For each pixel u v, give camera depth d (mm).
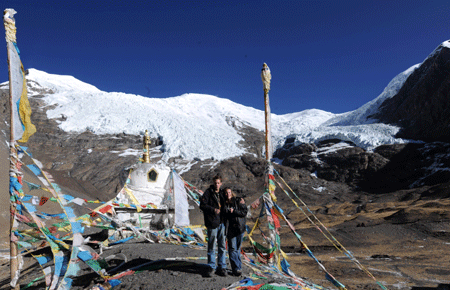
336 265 11758
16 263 4480
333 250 16312
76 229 4613
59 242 4617
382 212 33688
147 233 9609
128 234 10211
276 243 6598
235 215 5023
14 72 4711
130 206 10422
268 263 6535
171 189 12086
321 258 13805
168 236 9602
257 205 7168
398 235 18938
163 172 14734
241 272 5113
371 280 9297
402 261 12797
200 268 5316
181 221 9953
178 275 4898
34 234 5340
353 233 19844
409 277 9758
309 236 20406
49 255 4641
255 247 6867
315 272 10539
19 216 4539
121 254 6703
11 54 4680
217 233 5090
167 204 11891
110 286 4598
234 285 4441
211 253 4965
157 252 6863
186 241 9555
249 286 4465
